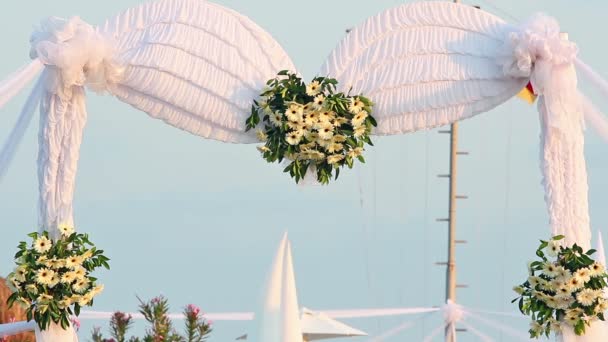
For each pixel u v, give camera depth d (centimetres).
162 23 1538
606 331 1499
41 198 1502
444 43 1538
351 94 1541
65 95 1494
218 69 1538
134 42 1526
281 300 1281
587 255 1483
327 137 1531
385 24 1551
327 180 1557
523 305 1495
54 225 1501
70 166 1502
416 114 1537
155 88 1523
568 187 1502
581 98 1517
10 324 1535
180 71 1526
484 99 1532
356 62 1544
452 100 1530
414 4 1555
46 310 1474
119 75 1508
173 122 1542
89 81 1498
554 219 1501
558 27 1517
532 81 1508
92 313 1593
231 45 1545
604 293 1512
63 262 1474
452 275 3170
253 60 1546
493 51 1527
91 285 1491
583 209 1502
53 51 1467
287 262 1286
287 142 1537
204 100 1534
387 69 1538
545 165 1508
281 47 1560
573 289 1472
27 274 1476
